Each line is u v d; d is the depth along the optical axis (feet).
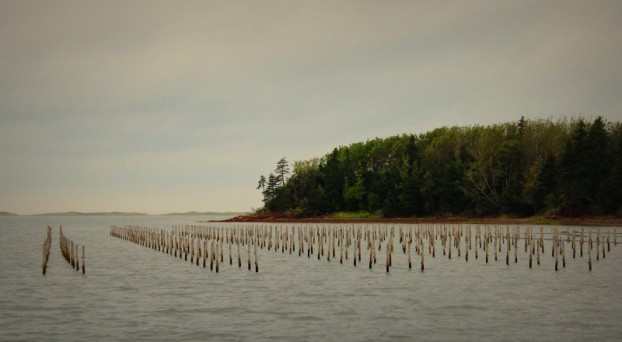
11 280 164.96
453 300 126.31
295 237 343.87
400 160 552.82
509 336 96.37
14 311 118.52
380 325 103.91
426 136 576.20
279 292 138.62
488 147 442.91
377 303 123.65
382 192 532.32
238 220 632.79
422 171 495.00
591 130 383.86
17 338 96.84
